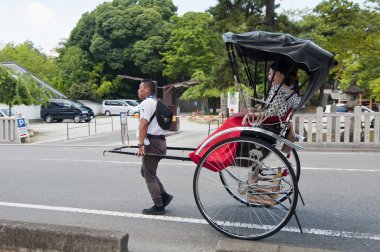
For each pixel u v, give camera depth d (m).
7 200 5.63
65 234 3.36
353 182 6.39
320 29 17.19
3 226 3.51
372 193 5.66
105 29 41.25
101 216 4.84
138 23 41.44
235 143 4.07
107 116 38.59
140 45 40.91
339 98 34.81
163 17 46.41
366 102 30.83
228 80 18.61
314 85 4.04
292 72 4.32
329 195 5.59
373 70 12.96
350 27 12.93
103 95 43.69
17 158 9.89
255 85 4.64
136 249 3.81
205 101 37.22
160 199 4.80
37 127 24.91
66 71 42.16
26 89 19.05
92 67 43.50
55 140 15.96
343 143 11.36
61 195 5.88
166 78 44.78
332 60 4.03
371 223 4.38
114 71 44.41
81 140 15.64
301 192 5.78
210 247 3.82
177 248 3.82
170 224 4.50
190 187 6.20
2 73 18.67
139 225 4.49
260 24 17.27
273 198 4.26
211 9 18.48
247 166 4.20
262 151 4.06
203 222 4.55
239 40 4.02
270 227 4.22
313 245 3.78
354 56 14.55
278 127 4.26
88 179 6.98
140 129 4.58
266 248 3.06
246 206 4.99
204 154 4.07
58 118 30.52
